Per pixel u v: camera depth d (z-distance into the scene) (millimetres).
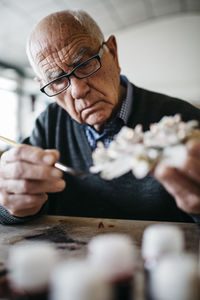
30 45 983
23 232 763
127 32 5535
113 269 378
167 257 401
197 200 536
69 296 318
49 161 663
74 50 922
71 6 4215
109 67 1001
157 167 516
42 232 757
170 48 5359
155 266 424
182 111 1171
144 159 504
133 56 5566
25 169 683
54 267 393
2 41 4914
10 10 4023
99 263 381
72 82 935
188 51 5289
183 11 5055
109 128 1144
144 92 1271
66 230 768
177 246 436
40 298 379
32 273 375
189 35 5250
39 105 6957
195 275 338
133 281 390
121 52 5625
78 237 704
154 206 1068
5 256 590
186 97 5371
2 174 734
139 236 696
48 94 1036
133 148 516
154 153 510
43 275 377
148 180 1082
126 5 4578
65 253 594
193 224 785
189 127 542
